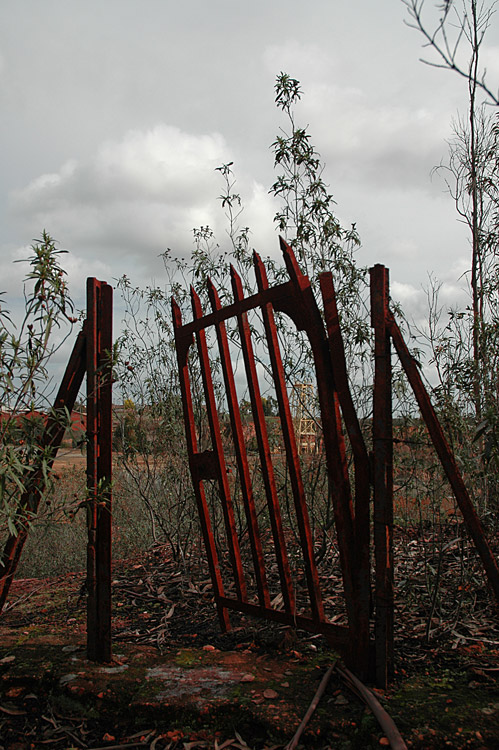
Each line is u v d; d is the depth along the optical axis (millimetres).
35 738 2555
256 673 2744
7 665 3021
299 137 4035
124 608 3984
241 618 3543
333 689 2508
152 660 3000
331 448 2605
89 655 3029
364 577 2508
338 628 2633
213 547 3346
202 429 4711
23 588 4699
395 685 2484
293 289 2719
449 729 2109
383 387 2463
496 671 2543
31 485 3129
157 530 5660
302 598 3729
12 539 3250
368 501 2506
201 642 3252
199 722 2453
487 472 3312
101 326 3162
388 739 2084
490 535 3314
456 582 3459
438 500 3379
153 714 2525
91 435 3100
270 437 4348
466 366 3596
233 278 3064
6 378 2809
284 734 2258
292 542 4824
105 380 3113
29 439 2947
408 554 4039
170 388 5000
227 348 3168
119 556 5434
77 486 5449
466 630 3037
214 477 3256
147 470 5359
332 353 2580
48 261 2988
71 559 5367
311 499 4047
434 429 2387
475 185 5629
